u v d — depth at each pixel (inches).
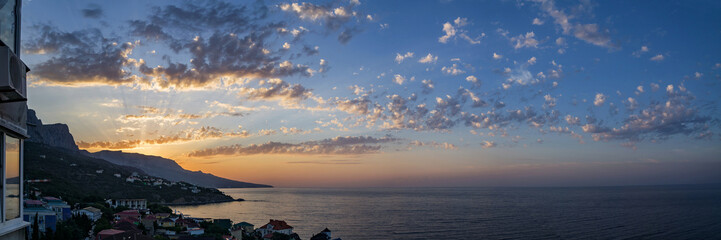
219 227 4274.1
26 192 4178.2
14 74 318.3
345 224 6491.1
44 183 6274.6
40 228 2664.9
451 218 7401.6
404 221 6934.1
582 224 6235.2
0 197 341.1
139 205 6742.1
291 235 4576.8
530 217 7436.0
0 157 340.2
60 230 2554.1
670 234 5167.3
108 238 2859.3
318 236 4402.1
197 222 4884.4
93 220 4156.0
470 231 5575.8
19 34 367.2
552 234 5241.1
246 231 4923.7
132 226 3513.8
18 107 367.6
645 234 5182.1
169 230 4065.0
